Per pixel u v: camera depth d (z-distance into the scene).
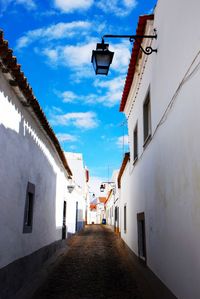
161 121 6.20
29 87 6.05
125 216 14.55
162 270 5.93
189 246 4.22
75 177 29.67
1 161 5.35
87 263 10.15
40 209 8.62
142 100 8.80
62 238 13.63
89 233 24.08
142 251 9.30
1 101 5.34
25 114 6.95
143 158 8.69
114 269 9.16
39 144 8.46
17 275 6.21
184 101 4.53
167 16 5.66
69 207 16.45
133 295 6.31
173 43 5.23
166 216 5.68
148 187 7.80
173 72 5.23
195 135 4.01
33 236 7.73
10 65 5.18
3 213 5.47
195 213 3.98
